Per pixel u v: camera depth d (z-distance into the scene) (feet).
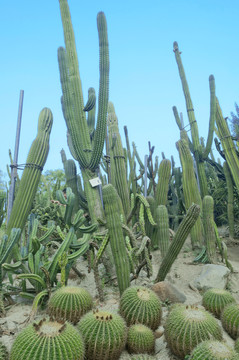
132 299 10.94
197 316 9.70
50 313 10.81
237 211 31.65
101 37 18.24
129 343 9.62
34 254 13.78
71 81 19.74
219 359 7.78
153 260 20.51
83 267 18.30
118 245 13.39
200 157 27.12
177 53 29.91
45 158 17.57
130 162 26.32
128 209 21.33
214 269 16.92
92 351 8.79
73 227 14.11
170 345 9.62
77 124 19.35
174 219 28.89
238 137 28.02
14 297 14.40
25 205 16.71
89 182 18.92
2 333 10.54
